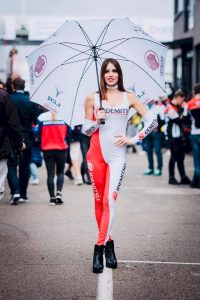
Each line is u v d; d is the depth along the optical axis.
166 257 5.98
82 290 4.88
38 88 5.68
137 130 20.81
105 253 5.61
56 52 5.64
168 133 11.98
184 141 11.96
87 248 6.30
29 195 10.30
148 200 9.85
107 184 5.43
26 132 9.10
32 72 5.71
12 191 9.20
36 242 6.57
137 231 7.25
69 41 5.62
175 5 27.66
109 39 5.63
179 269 5.54
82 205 9.17
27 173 9.41
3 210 8.71
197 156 11.44
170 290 4.89
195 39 21.70
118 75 5.43
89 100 5.49
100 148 5.45
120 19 5.60
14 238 6.78
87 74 5.67
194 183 11.51
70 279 5.18
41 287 4.95
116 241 6.67
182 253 6.15
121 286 4.99
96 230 7.25
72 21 5.55
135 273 5.38
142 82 5.72
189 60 24.34
